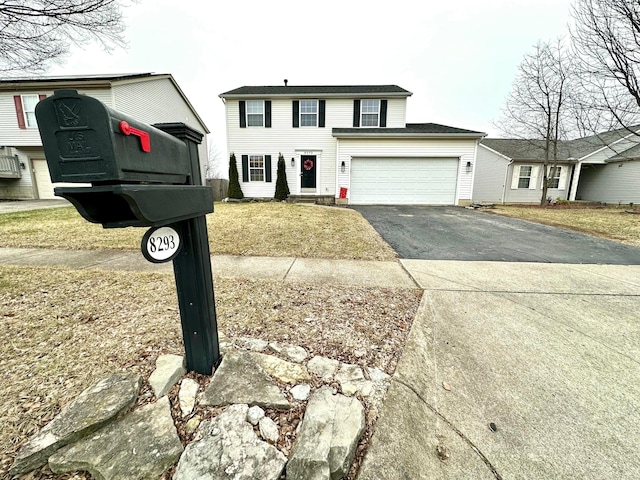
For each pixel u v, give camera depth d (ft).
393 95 40.40
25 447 3.62
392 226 23.45
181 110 50.88
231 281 10.44
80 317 7.40
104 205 3.61
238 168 42.65
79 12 13.15
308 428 4.12
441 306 8.80
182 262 4.76
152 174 3.55
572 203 45.85
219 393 4.69
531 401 5.17
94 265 12.11
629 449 4.29
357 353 6.22
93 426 3.91
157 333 6.61
